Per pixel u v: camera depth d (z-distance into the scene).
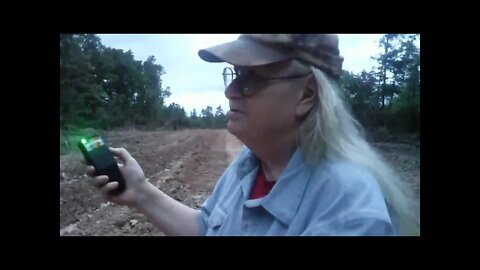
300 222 1.07
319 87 1.08
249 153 1.32
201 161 7.79
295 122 1.11
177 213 1.46
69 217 3.85
